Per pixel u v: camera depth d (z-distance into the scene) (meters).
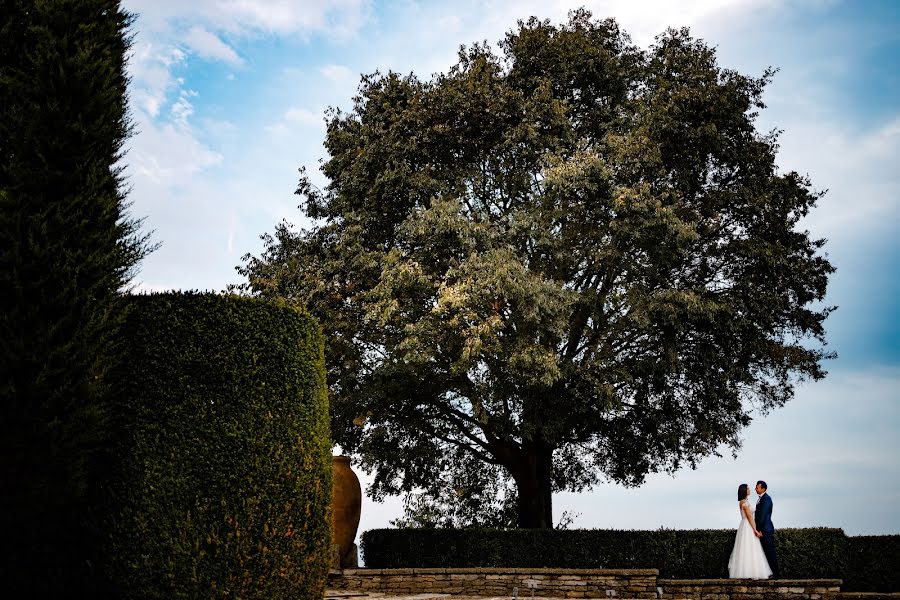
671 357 16.06
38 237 7.81
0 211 7.67
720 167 17.94
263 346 8.76
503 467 20.84
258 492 8.19
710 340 17.36
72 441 7.50
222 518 7.98
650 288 16.47
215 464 8.10
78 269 7.90
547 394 15.99
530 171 17.69
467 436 19.09
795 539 15.28
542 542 16.45
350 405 16.97
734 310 16.47
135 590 7.67
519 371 15.13
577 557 16.19
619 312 17.39
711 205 17.45
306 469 8.65
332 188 19.39
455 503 20.91
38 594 7.53
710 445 18.44
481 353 15.95
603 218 16.45
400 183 17.14
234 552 7.92
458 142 17.44
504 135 16.95
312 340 9.40
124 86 9.09
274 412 8.58
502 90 17.22
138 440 8.07
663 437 17.53
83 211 8.20
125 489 7.91
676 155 17.34
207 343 8.50
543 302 14.67
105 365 7.98
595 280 18.25
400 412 17.94
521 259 16.59
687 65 18.11
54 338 7.68
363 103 19.39
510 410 17.44
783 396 19.00
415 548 17.20
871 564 14.88
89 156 8.38
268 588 8.03
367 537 17.77
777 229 17.42
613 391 15.70
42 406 7.39
